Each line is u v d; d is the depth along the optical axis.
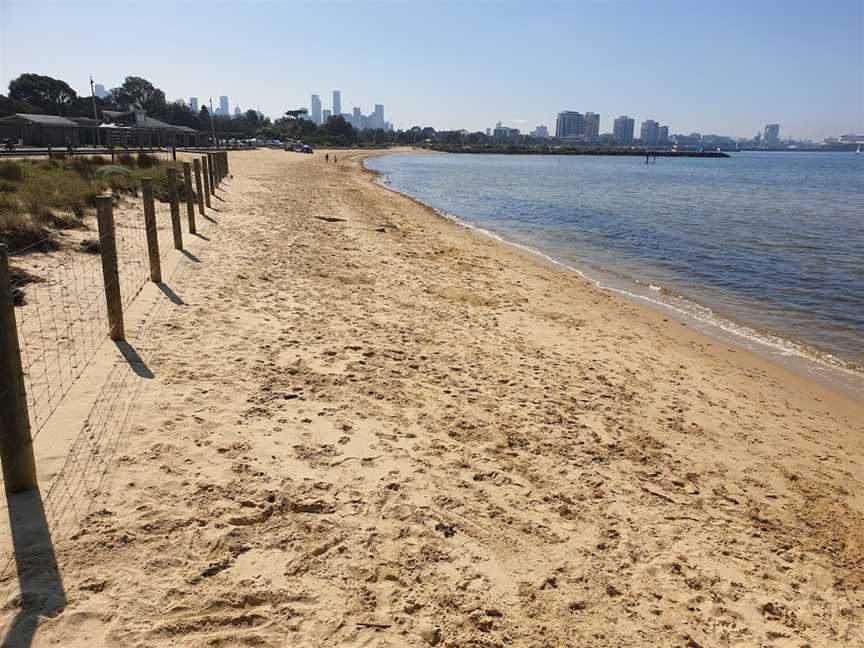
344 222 20.44
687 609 4.02
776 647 3.79
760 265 18.64
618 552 4.51
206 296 9.30
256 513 4.33
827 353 10.85
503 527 4.61
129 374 6.23
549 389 7.58
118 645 3.12
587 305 12.78
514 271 15.70
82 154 38.50
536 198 41.12
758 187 59.53
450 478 5.18
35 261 9.78
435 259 15.94
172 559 3.78
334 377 6.98
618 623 3.80
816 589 4.41
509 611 3.76
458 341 9.06
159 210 17.17
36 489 4.24
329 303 10.08
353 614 3.55
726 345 10.93
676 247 21.69
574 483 5.40
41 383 5.77
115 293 6.87
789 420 7.75
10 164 20.00
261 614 3.46
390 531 4.36
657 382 8.46
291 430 5.60
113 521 4.03
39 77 98.50
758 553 4.76
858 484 6.18
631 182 63.56
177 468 4.73
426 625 3.54
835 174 96.44
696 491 5.59
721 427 7.19
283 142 124.25
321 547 4.08
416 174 69.44
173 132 82.81
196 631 3.28
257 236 15.24
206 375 6.49
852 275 17.36
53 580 3.48
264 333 8.09
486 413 6.61
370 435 5.71
